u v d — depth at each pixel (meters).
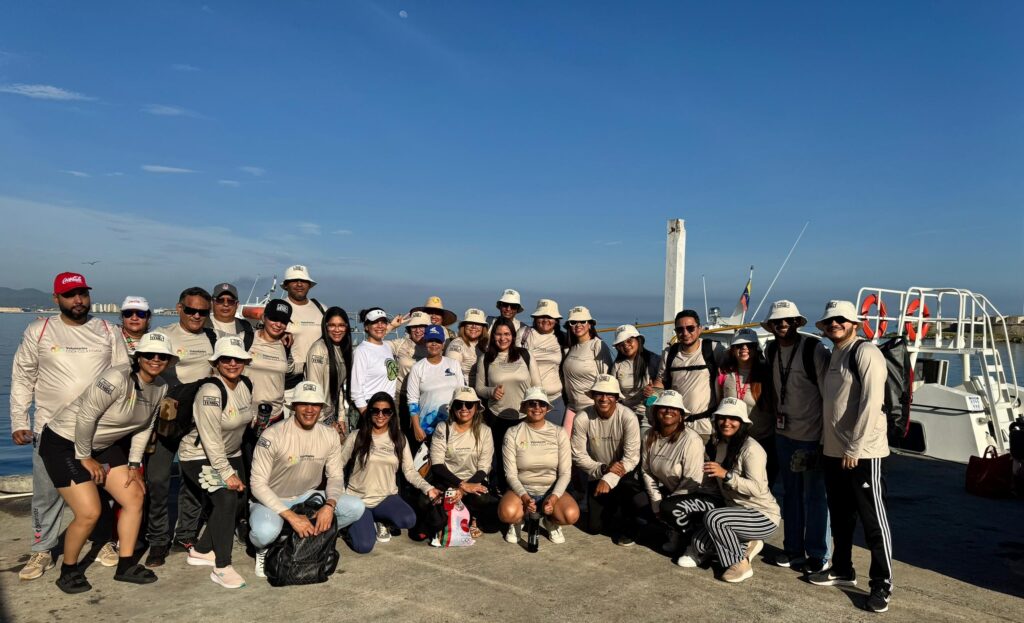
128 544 4.47
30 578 4.48
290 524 4.71
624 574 4.84
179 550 5.13
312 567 4.52
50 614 4.00
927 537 5.77
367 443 5.34
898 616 4.16
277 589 4.45
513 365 6.40
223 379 4.69
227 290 5.57
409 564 4.96
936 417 8.99
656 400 5.36
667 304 10.31
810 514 4.84
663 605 4.29
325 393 5.84
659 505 5.23
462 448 5.71
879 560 4.26
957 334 9.08
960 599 4.45
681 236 10.16
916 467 8.42
